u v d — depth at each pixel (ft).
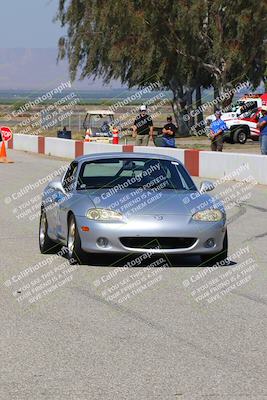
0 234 76.74
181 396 30.25
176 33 262.67
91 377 32.53
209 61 276.21
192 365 34.32
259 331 40.42
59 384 31.58
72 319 42.86
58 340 38.40
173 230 56.13
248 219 88.38
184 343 37.99
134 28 255.91
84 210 57.41
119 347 37.19
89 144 191.62
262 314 44.32
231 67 264.11
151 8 254.68
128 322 42.24
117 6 254.68
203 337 39.17
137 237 56.03
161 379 32.32
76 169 63.98
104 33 280.51
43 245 65.05
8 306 46.09
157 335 39.52
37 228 81.25
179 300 47.85
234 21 251.19
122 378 32.40
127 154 65.77
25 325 41.42
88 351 36.45
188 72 275.59
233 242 71.67
